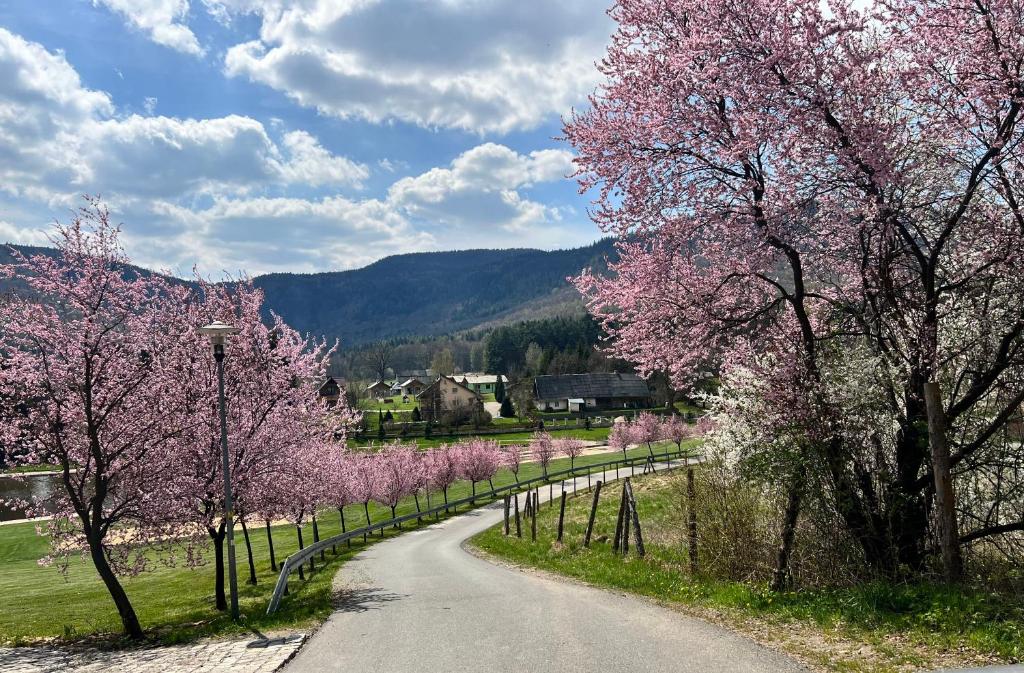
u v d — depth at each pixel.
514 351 181.00
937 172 11.03
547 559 20.61
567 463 73.88
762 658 8.00
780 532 12.62
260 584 23.52
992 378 10.43
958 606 8.63
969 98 10.18
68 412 14.45
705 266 13.07
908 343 10.61
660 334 12.98
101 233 14.73
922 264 10.84
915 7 10.58
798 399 11.28
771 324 12.76
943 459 10.10
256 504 18.58
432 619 11.93
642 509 28.11
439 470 53.38
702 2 11.38
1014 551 11.14
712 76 11.34
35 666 11.79
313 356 20.36
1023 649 7.11
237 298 18.61
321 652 10.19
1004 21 9.85
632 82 12.49
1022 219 9.97
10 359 14.20
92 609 20.27
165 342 16.73
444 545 30.66
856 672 7.25
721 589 12.08
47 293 14.34
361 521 48.66
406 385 181.75
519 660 8.65
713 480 14.30
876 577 11.01
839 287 12.67
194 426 16.48
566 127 13.08
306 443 20.50
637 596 12.83
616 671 7.87
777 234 11.23
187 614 17.23
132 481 15.02
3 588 26.98
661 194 12.26
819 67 10.64
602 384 125.06
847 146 10.70
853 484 11.56
